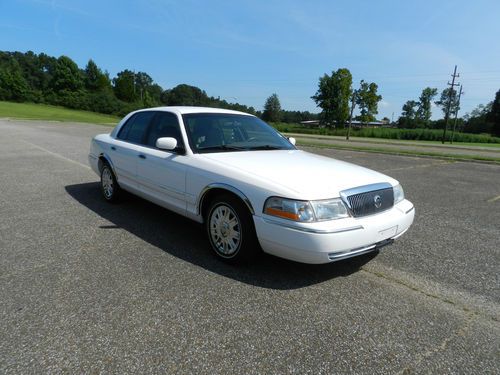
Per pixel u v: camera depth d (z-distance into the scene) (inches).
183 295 118.3
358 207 125.9
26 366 84.7
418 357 92.5
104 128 1087.6
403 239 179.6
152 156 176.2
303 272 137.9
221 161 147.7
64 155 442.6
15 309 107.7
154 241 164.2
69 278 127.6
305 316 108.7
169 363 87.2
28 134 753.6
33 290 118.8
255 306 113.1
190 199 154.3
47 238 165.6
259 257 150.3
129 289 121.0
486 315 112.4
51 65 4650.6
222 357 89.9
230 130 179.0
